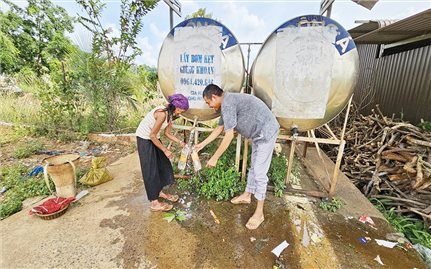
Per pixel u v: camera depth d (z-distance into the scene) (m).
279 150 4.00
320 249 2.00
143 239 2.06
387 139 3.45
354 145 3.94
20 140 4.76
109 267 1.76
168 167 2.55
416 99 4.15
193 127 2.90
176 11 3.57
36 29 10.82
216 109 2.17
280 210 2.56
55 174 2.46
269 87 2.42
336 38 2.18
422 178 2.76
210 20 2.48
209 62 2.57
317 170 3.68
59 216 2.35
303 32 2.21
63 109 4.99
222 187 2.75
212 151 3.59
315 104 2.38
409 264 1.86
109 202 2.65
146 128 2.19
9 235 2.06
